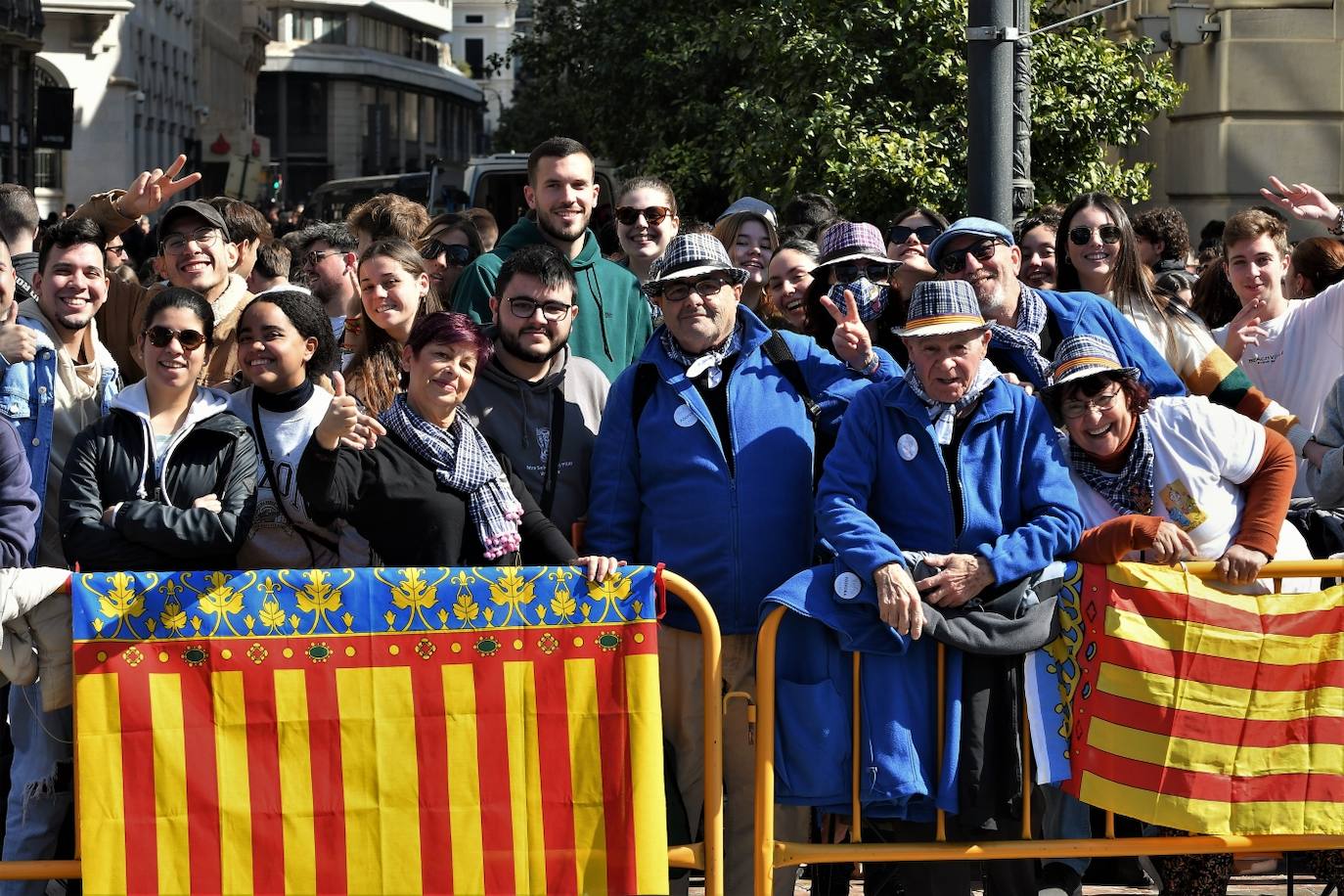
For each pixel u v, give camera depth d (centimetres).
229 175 3130
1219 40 1315
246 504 444
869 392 461
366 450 437
